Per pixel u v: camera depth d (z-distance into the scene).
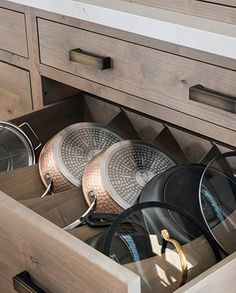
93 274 0.80
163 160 1.27
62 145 1.31
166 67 1.15
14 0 1.38
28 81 1.49
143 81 1.21
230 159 1.11
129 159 1.24
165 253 0.93
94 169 1.20
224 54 1.00
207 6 1.08
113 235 0.94
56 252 0.85
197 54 1.08
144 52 1.18
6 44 1.50
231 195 1.06
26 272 0.95
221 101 1.06
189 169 1.15
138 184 1.20
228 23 1.06
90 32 1.27
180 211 1.00
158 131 1.44
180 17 1.10
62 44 1.35
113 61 1.25
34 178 1.29
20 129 1.37
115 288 0.77
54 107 1.49
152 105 1.21
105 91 1.30
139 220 0.97
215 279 0.84
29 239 0.90
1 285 1.07
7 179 1.25
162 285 0.90
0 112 1.64
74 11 1.23
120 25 1.15
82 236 1.05
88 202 1.18
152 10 1.15
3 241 0.98
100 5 1.19
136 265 0.91
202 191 1.04
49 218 1.14
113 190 1.17
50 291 0.91
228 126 1.08
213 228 1.01
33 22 1.39
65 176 1.26
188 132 1.37
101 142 1.36
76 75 1.35
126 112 1.49
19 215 0.90
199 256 0.97
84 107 1.57
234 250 1.01
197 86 1.10
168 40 1.08
